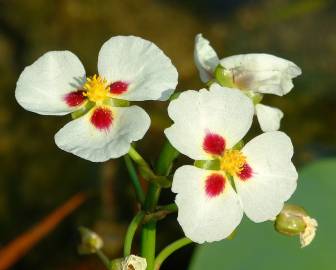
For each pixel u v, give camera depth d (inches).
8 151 19.2
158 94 11.0
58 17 21.5
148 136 19.3
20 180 18.8
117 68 11.4
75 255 17.5
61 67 11.5
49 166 19.0
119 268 10.8
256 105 11.6
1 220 18.1
